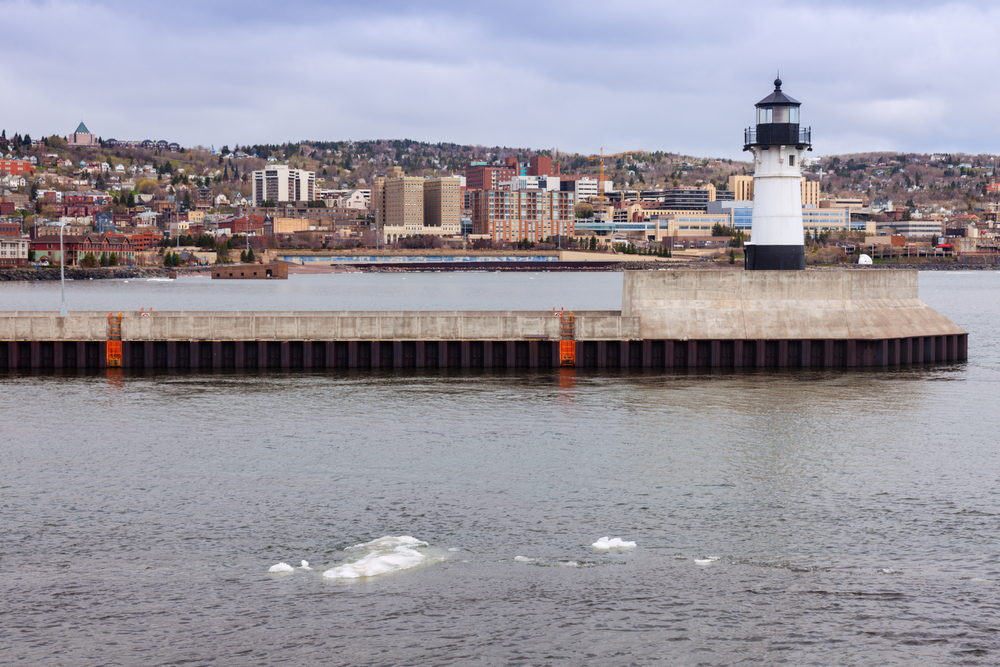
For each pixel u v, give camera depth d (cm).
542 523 3944
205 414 6047
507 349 7762
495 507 4147
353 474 4662
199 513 4075
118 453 5075
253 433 5541
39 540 3747
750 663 2833
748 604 3189
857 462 4859
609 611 3144
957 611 3127
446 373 7569
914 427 5650
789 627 3036
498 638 2973
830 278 7825
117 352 7788
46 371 7675
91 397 6600
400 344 7769
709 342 7712
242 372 7625
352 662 2841
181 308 19362
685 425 5706
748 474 4638
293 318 7781
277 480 4562
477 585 3334
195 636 2986
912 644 2928
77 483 4509
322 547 3684
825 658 2858
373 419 5894
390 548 3656
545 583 3350
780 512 4066
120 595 3259
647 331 7725
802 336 7719
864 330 7775
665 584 3344
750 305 7788
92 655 2873
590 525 3916
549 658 2861
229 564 3519
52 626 3044
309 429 5634
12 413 6072
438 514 4059
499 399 6500
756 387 6906
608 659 2855
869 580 3362
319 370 7725
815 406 6247
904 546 3669
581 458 4956
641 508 4131
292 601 3216
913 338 8019
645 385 6994
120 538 3772
